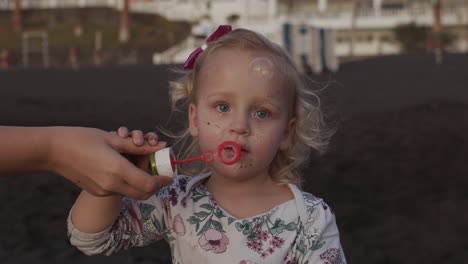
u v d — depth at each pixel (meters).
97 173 1.06
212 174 1.63
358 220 3.40
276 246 1.50
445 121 6.61
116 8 45.72
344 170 4.43
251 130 1.46
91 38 41.03
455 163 4.66
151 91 11.16
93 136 1.10
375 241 3.09
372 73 15.37
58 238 3.11
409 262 2.79
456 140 5.51
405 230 3.18
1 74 17.88
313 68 15.61
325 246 1.54
